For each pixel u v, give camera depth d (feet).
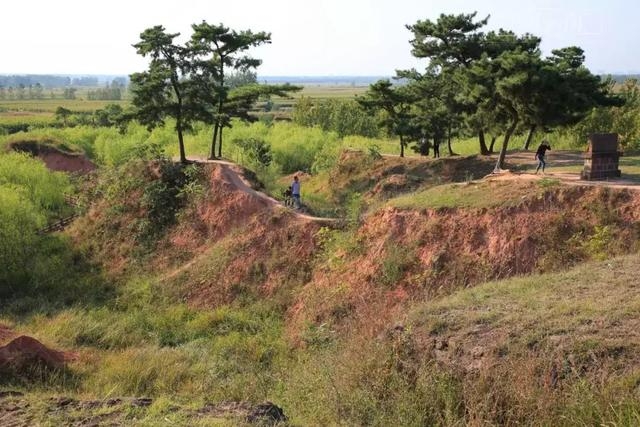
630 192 57.16
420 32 111.24
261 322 62.34
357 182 119.24
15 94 622.95
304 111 234.58
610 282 35.81
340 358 32.86
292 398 31.63
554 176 70.38
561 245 55.98
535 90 75.31
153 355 48.78
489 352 28.02
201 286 71.05
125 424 24.43
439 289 54.90
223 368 46.47
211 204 83.66
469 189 67.56
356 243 66.49
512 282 40.06
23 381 39.83
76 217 94.07
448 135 125.29
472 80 82.48
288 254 71.51
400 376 28.40
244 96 106.11
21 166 103.19
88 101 543.39
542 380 24.68
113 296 72.02
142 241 82.99
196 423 23.88
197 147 151.33
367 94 120.98
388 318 38.73
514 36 108.58
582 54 116.98
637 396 22.13
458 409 25.32
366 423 25.64
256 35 103.50
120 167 97.19
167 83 89.10
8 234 76.13
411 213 65.05
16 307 67.00
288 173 153.99
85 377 42.98
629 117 113.60
